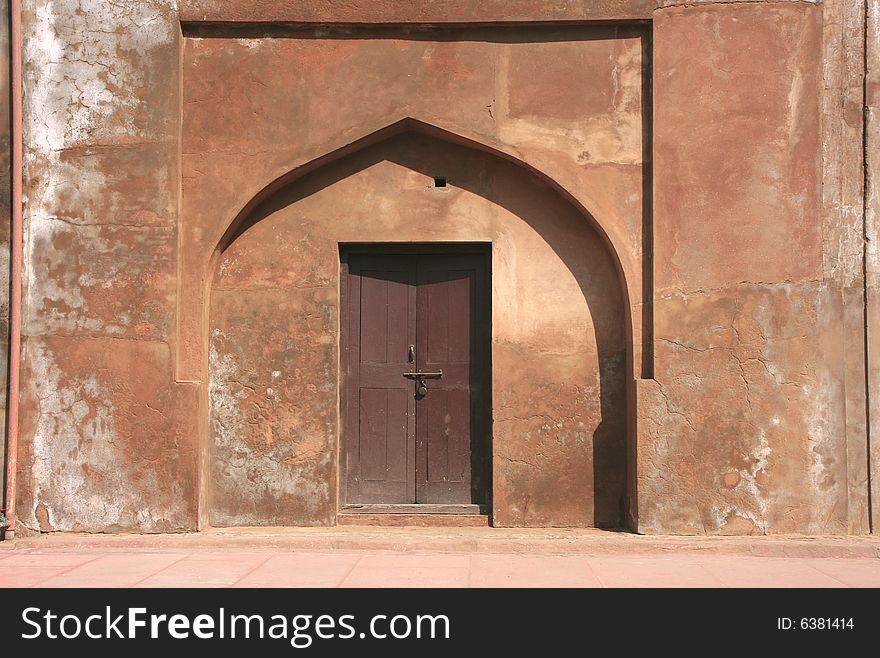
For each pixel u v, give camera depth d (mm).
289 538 5965
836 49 6172
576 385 6371
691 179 6152
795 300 6090
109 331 6180
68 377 6180
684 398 6070
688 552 5824
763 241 6113
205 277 6273
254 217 6449
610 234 6215
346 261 6578
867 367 6082
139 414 6145
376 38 6328
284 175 6289
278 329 6402
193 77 6305
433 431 6586
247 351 6395
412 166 6492
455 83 6320
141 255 6199
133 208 6215
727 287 6109
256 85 6301
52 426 6172
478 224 6453
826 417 6051
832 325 6090
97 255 6203
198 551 5863
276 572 5289
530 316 6406
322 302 6414
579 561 5617
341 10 6227
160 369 6156
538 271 6430
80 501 6148
